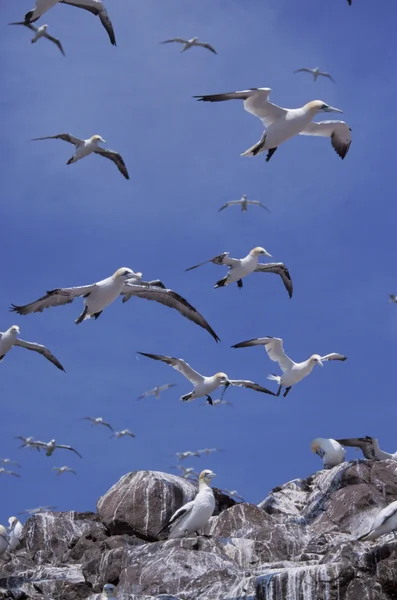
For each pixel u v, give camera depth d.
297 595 26.61
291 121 31.30
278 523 33.12
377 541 29.33
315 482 36.50
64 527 35.50
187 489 35.38
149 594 28.64
